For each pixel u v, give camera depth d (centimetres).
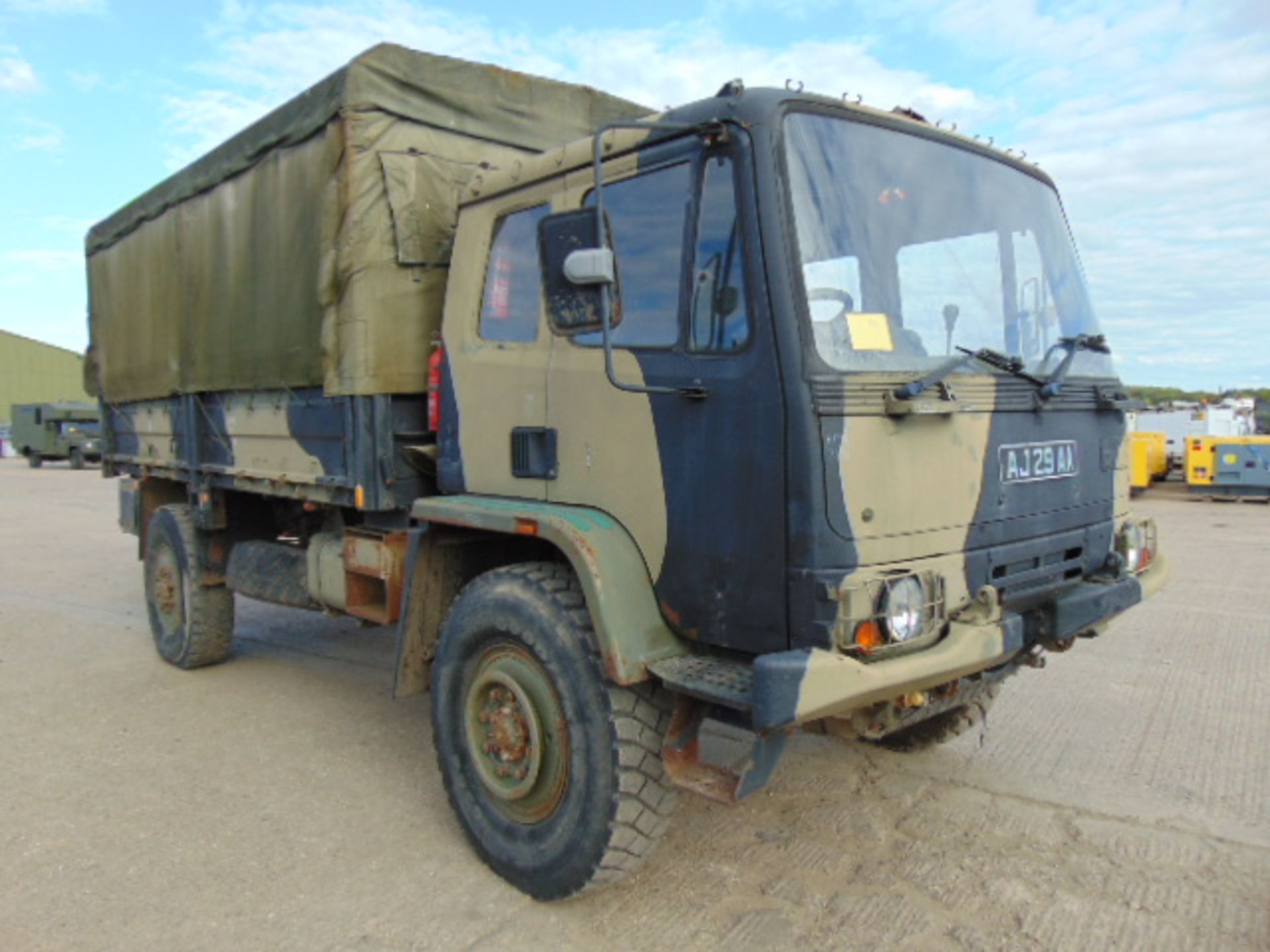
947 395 315
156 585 697
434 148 478
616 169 357
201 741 529
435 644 429
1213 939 326
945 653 299
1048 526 362
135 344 721
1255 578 921
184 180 624
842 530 293
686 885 367
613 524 349
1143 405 423
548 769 355
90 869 385
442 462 436
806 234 308
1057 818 417
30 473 2864
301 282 498
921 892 360
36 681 645
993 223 385
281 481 538
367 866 387
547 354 379
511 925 343
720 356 315
